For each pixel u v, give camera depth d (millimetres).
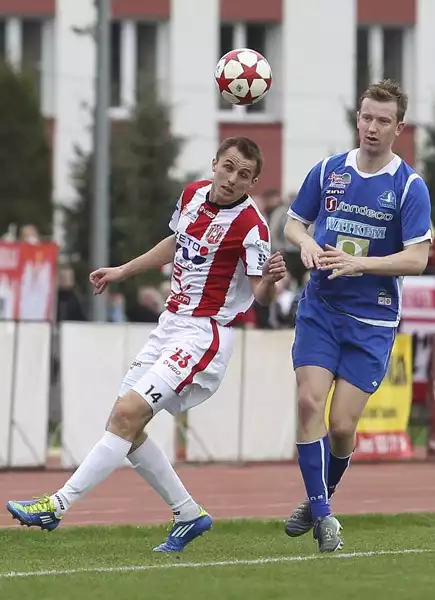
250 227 17609
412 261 17516
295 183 83875
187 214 17844
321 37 83375
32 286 39125
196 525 18453
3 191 71312
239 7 82625
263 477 30031
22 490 27266
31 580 15656
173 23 81938
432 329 43062
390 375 34406
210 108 82750
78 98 81062
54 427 34750
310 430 17859
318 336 17969
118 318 48906
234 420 32812
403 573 16141
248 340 32812
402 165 17938
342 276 17766
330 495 19188
